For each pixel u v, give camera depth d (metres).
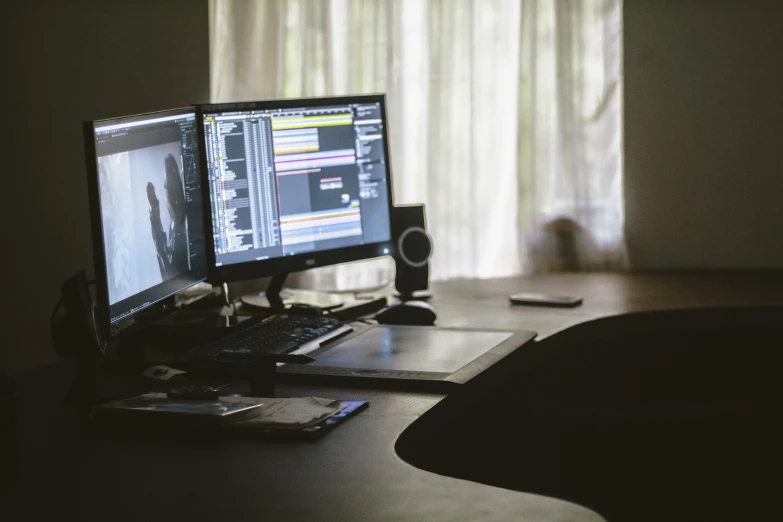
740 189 3.01
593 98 2.90
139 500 1.01
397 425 1.29
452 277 2.90
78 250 2.75
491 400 2.50
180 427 1.26
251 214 2.01
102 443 1.21
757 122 2.99
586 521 0.95
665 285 2.61
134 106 2.71
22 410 1.38
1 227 2.74
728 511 2.67
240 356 1.52
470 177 2.87
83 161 2.72
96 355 1.46
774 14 2.95
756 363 2.65
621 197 2.96
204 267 1.92
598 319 2.09
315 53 2.74
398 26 2.80
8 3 2.67
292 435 1.23
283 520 0.96
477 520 0.96
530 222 2.92
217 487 1.05
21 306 2.77
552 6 2.86
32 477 1.09
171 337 1.76
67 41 2.69
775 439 2.64
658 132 2.99
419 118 2.87
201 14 2.69
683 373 2.66
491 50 2.87
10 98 2.70
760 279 2.72
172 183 1.74
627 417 2.63
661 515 2.63
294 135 2.09
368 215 2.26
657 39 2.96
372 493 1.03
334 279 2.78
